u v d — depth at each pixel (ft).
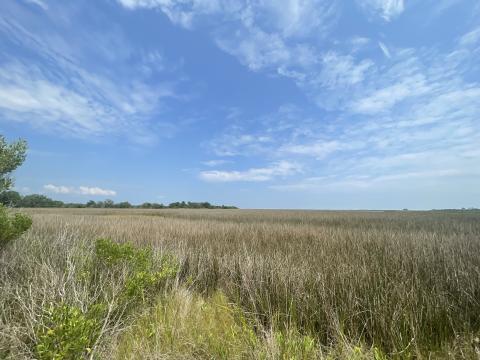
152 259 16.02
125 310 10.75
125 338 9.17
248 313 11.39
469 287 11.51
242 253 20.20
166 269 13.29
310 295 11.75
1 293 10.21
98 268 13.92
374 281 12.30
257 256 17.63
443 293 11.02
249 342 9.05
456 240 22.62
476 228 39.50
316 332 10.45
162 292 13.48
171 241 25.58
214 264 18.44
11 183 15.98
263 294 12.87
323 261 16.60
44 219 48.34
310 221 66.95
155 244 24.13
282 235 31.19
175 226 40.86
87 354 7.59
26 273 12.44
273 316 10.95
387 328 9.60
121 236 28.25
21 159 16.43
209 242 25.61
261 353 7.98
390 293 11.20
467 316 9.86
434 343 9.21
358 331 10.13
